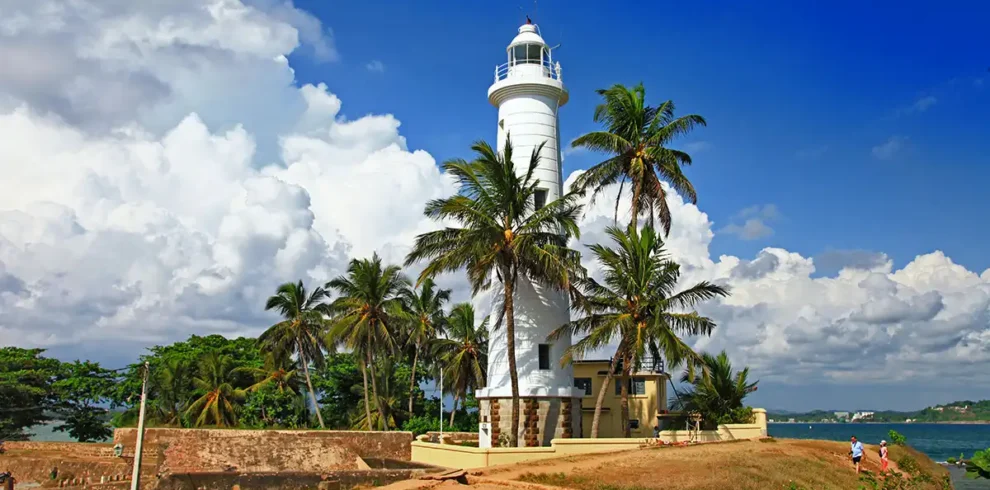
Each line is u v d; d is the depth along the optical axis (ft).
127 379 223.71
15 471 161.89
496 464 105.09
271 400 205.26
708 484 90.58
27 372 211.41
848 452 129.49
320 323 192.65
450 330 198.39
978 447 389.19
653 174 128.06
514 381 112.47
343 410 222.69
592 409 162.81
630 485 88.94
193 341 258.16
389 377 214.48
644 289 116.57
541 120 133.39
